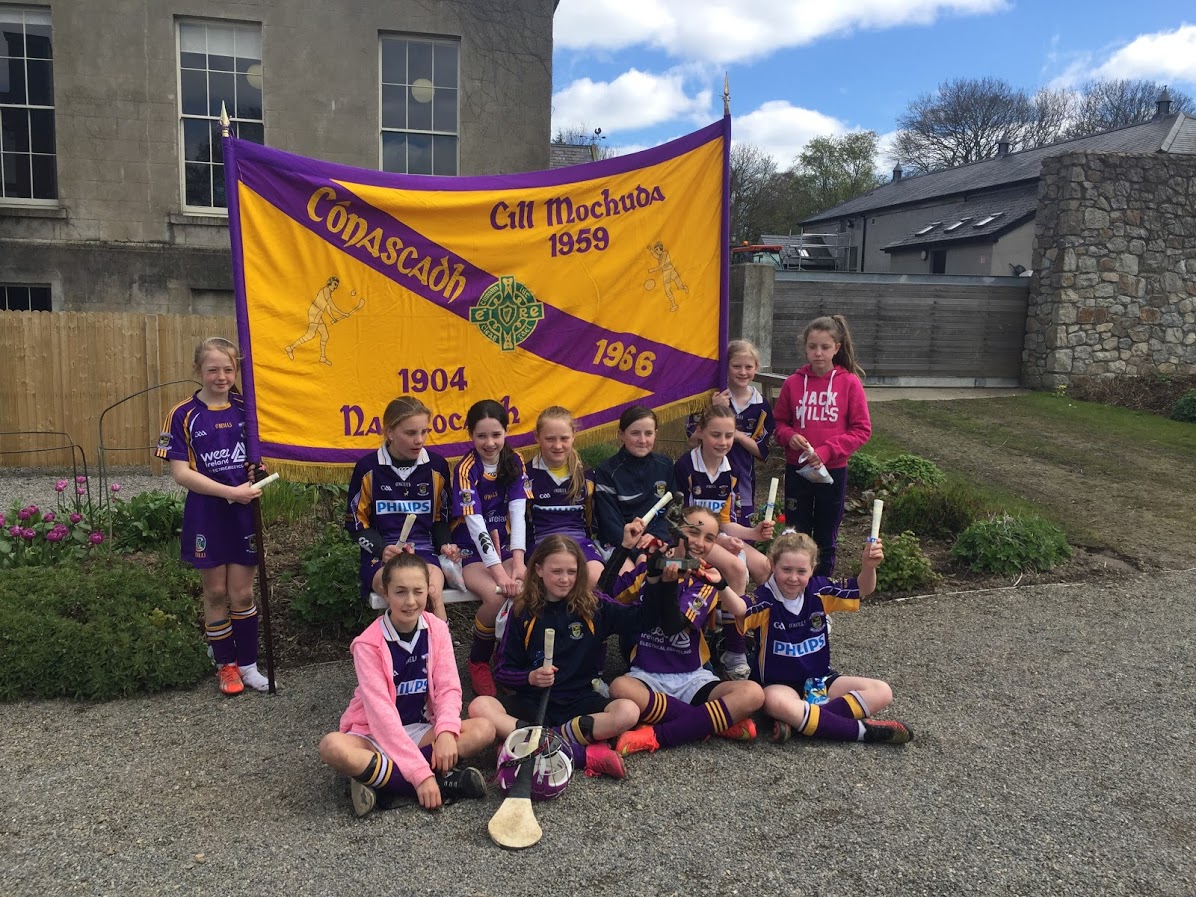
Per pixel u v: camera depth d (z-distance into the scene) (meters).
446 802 3.29
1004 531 6.44
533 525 4.52
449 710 3.40
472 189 4.79
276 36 11.28
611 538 4.42
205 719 3.99
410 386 4.75
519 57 11.92
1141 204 13.06
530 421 5.03
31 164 11.20
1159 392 12.41
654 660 3.92
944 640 5.03
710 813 3.22
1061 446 10.07
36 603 4.60
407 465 4.25
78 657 4.23
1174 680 4.50
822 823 3.15
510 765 3.35
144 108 11.09
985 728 3.95
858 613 5.47
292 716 4.02
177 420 4.16
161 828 3.10
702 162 5.19
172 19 11.02
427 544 4.31
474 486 4.30
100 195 11.12
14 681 4.18
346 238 4.52
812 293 13.15
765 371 10.78
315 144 11.55
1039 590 5.93
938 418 11.38
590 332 5.10
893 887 2.79
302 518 7.02
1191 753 3.74
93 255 11.17
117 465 10.09
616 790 3.38
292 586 5.50
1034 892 2.78
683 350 5.28
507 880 2.81
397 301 4.66
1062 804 3.31
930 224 28.19
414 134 11.88
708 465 4.72
